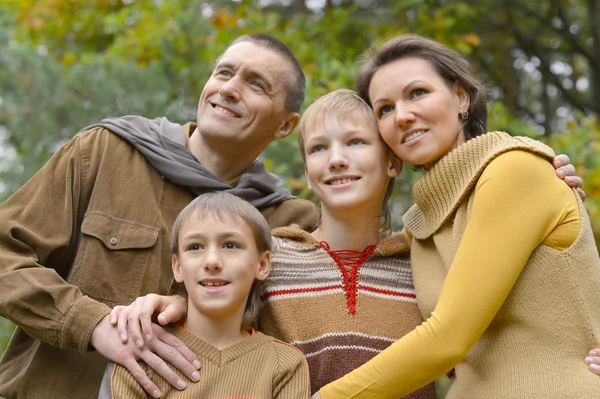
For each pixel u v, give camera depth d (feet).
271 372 6.75
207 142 9.21
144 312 6.93
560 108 30.19
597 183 17.12
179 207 8.68
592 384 6.20
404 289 7.63
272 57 9.37
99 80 18.61
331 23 22.68
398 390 6.24
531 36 27.76
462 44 22.36
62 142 18.79
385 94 7.45
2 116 18.16
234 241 7.04
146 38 20.97
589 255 6.61
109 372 6.93
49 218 8.17
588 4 26.96
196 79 20.31
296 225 8.71
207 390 6.66
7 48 18.57
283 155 16.67
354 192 7.54
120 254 8.18
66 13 25.35
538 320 6.47
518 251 6.31
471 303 6.22
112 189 8.40
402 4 21.62
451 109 7.37
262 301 7.61
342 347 7.20
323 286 7.54
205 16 22.53
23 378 8.00
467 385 6.78
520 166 6.49
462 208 6.91
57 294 7.52
